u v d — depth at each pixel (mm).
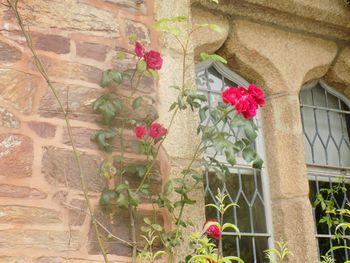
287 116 3947
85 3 3107
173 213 3051
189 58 3408
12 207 2676
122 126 3051
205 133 3123
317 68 4215
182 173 3107
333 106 4445
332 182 4258
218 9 3846
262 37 3975
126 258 2910
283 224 3783
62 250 2744
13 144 2748
